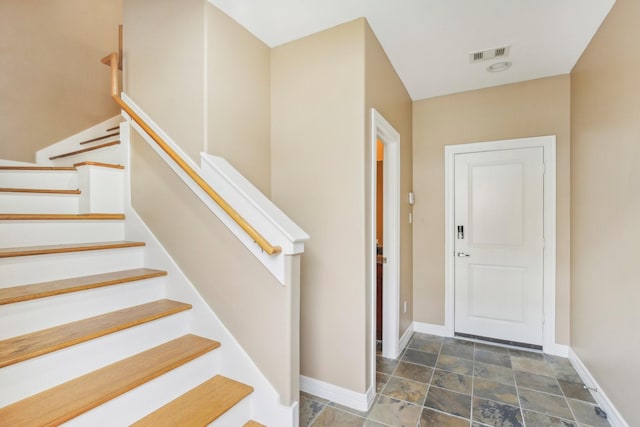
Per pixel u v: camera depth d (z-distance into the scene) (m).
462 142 3.25
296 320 1.66
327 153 2.18
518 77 2.92
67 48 3.20
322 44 2.21
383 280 2.80
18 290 1.49
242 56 2.15
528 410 2.02
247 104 2.19
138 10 2.22
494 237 3.11
